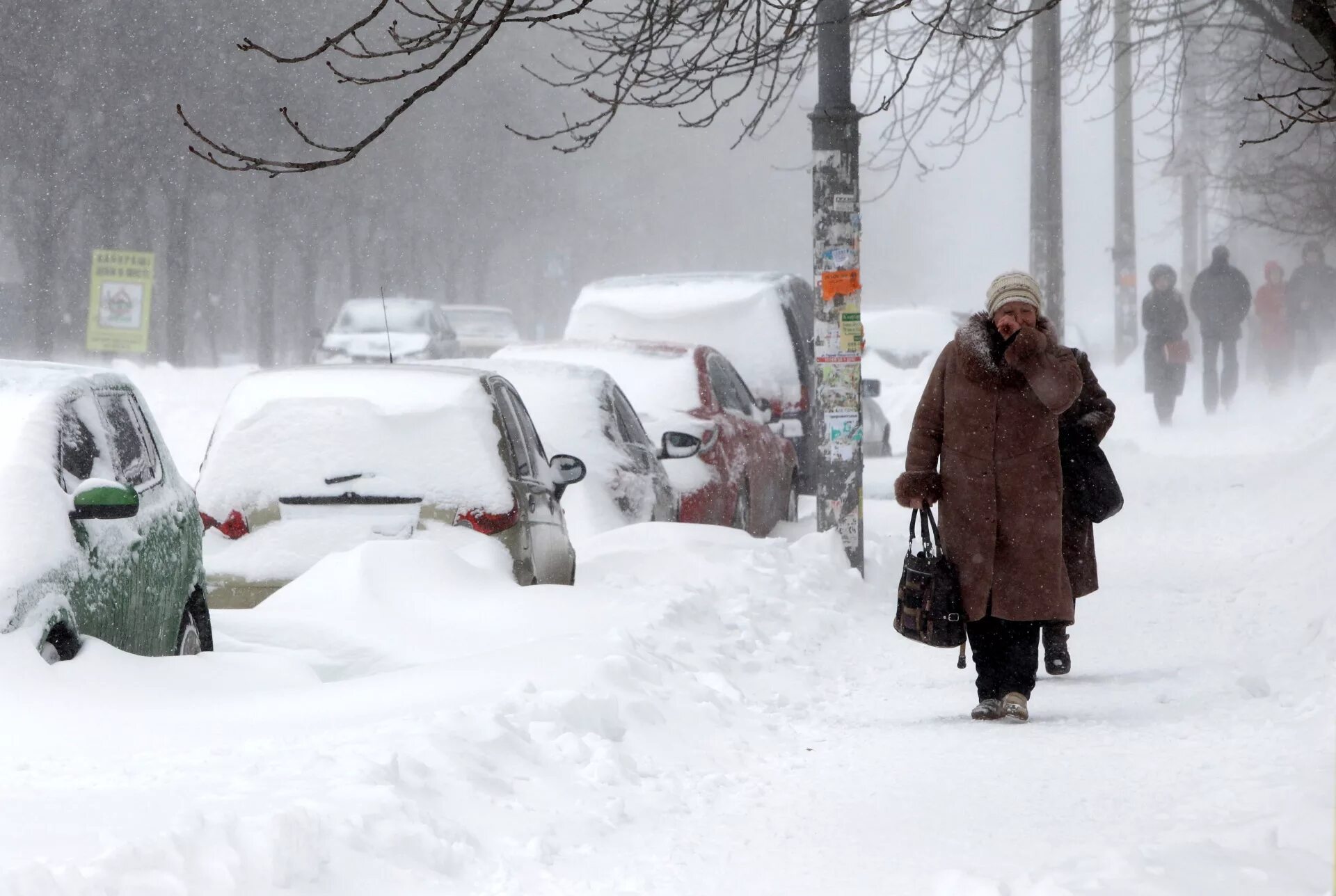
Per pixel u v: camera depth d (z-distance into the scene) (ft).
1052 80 207.00
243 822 37.88
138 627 65.98
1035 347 67.87
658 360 133.49
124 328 272.10
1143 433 232.73
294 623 75.56
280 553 84.79
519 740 52.37
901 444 244.83
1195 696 69.62
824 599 99.50
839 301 110.32
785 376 160.97
